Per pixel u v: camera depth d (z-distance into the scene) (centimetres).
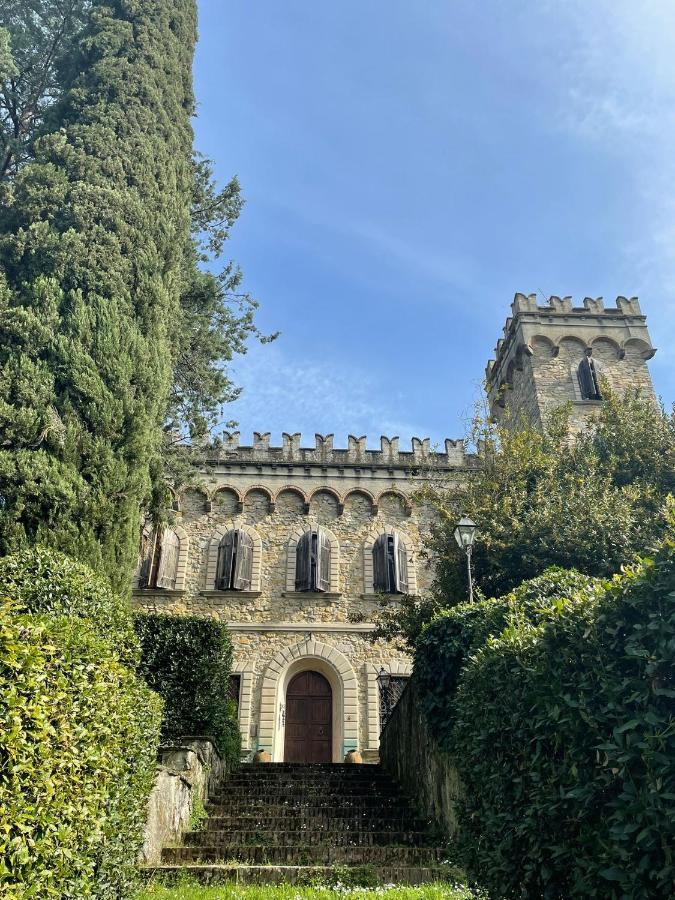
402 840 967
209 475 2236
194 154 1802
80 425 1012
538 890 496
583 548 1269
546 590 777
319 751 2089
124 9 1561
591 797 419
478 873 599
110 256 1178
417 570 2275
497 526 1360
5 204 1247
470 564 1337
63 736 466
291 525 2328
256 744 2003
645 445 1581
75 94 1387
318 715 2142
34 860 404
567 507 1346
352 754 1955
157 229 1300
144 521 1491
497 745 597
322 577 2236
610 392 1820
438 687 968
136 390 1124
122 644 795
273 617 2184
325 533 2314
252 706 2064
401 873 812
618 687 416
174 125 1497
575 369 2405
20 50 1612
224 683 1333
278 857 880
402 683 2120
